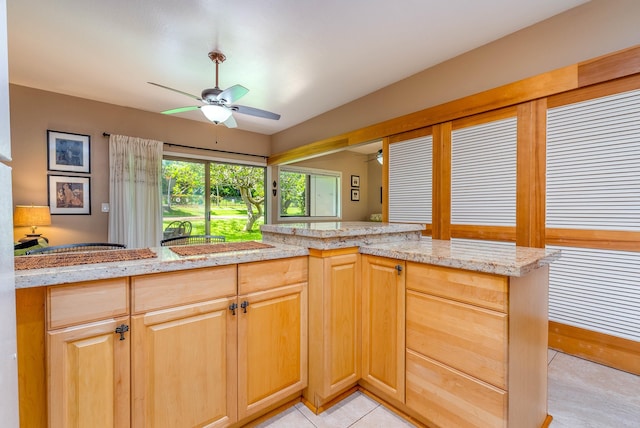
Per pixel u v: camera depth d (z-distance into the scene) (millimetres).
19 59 2932
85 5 2146
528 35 2434
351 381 1693
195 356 1262
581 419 1552
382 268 1608
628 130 1974
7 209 594
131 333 1108
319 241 1579
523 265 1084
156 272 1150
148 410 1148
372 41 2645
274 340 1521
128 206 4121
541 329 1415
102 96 3885
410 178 3352
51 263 1108
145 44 2668
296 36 2559
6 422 566
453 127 2941
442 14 2281
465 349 1241
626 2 1982
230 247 1632
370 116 3822
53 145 3740
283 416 1575
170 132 4668
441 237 3031
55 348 967
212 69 3156
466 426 1238
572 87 2180
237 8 2191
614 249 2055
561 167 2270
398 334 1520
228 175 5422
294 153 5148
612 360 2080
